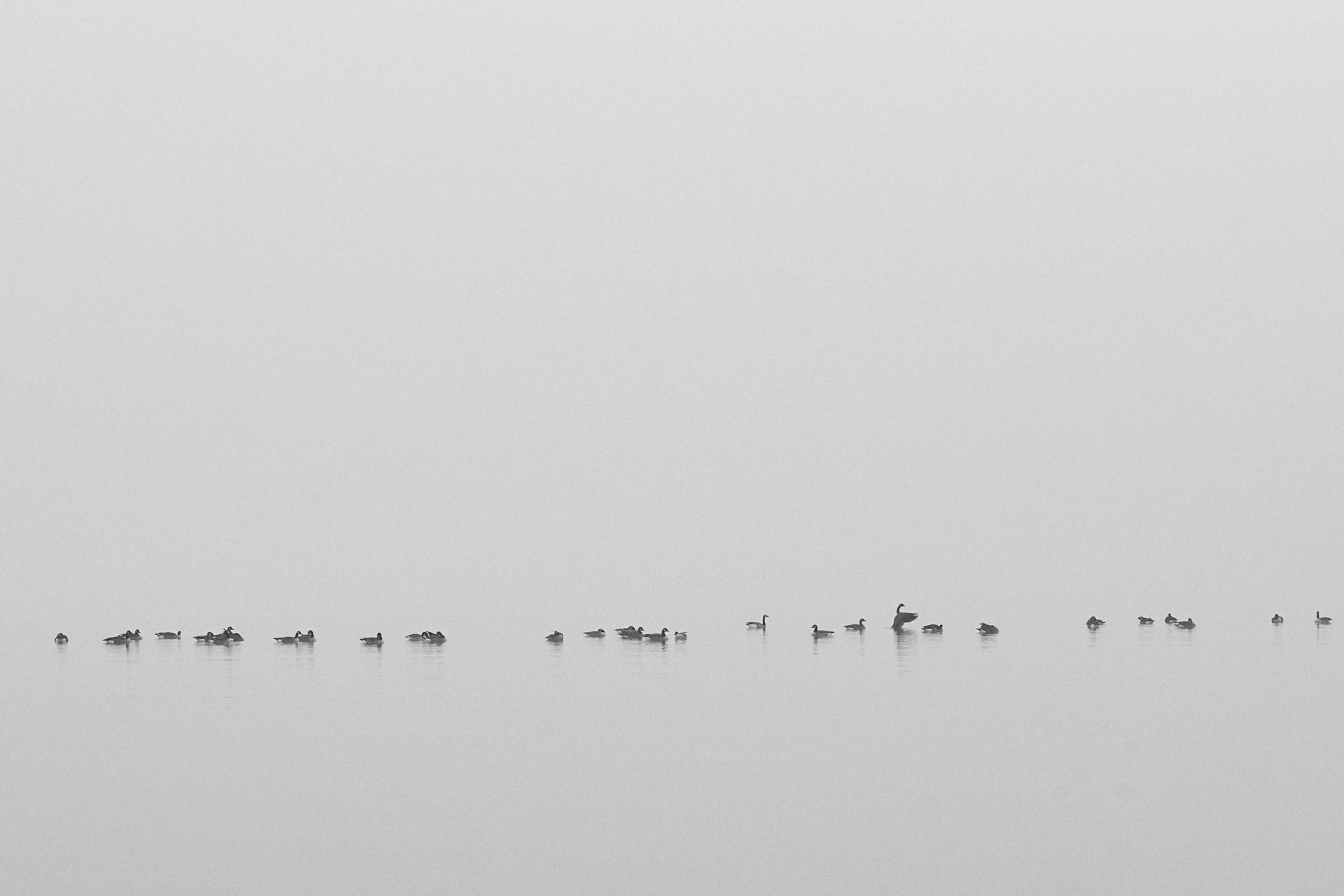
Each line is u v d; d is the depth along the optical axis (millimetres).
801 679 96688
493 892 51000
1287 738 73812
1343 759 69125
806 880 51938
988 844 55906
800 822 59031
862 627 132750
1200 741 73562
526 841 56812
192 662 110625
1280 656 107875
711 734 76625
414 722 80625
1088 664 104188
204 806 62188
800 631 135125
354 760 70688
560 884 51719
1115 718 80062
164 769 69000
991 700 86562
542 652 116562
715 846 55969
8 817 60844
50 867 53969
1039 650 114500
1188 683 93000
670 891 50969
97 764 70312
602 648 119750
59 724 80750
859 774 67250
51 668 106688
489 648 119875
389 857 54938
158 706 86875
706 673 100312
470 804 62375
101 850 56031
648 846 56000
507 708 84938
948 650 115250
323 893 51000
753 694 90000
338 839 57188
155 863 54344
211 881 52375
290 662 109938
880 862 53750
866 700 87000
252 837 57562
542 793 64062
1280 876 51812
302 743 74875
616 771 68125
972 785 64812
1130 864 53250
